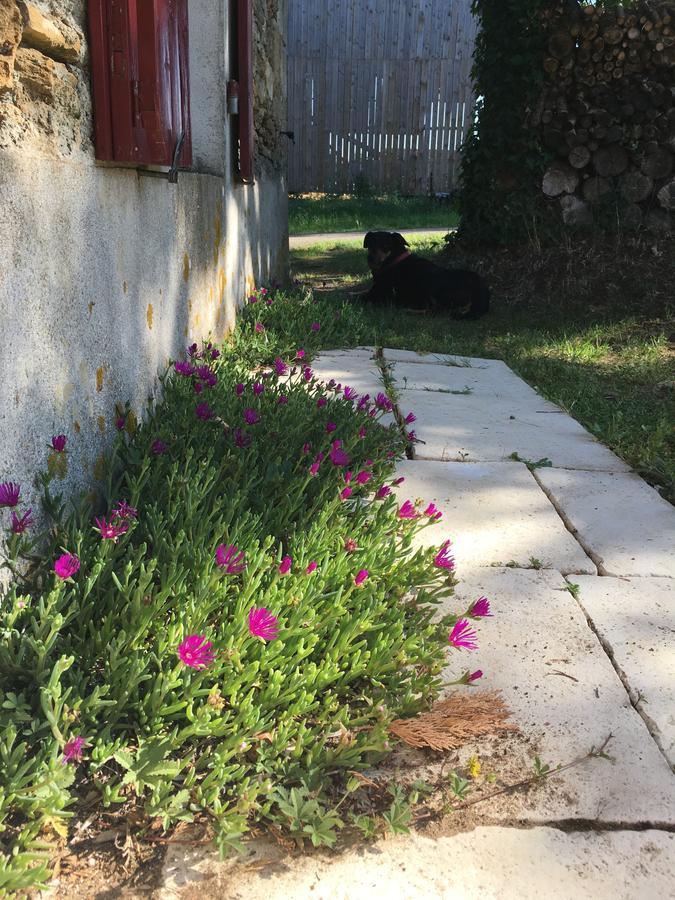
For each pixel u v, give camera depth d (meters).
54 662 1.68
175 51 3.15
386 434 3.54
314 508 2.42
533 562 2.61
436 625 2.09
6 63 1.72
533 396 4.68
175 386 3.35
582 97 7.77
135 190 2.89
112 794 1.50
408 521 2.56
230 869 1.43
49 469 2.10
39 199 1.99
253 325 5.39
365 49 18.00
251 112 5.30
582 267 7.69
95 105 2.38
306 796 1.59
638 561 2.68
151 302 3.17
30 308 1.96
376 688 1.89
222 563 1.85
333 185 18.89
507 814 1.59
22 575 1.88
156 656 1.72
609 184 7.95
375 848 1.50
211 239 4.44
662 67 7.61
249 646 1.82
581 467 3.53
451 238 8.60
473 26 17.80
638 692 1.97
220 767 1.55
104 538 1.92
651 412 4.48
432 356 5.60
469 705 1.87
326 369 4.98
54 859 1.42
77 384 2.32
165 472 2.60
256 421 2.90
